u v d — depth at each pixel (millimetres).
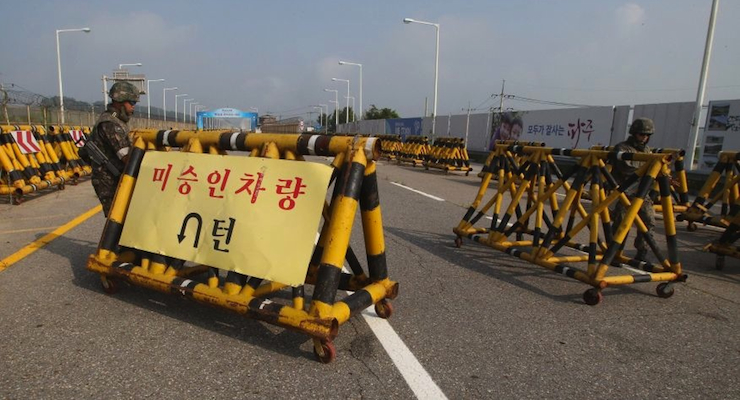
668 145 16547
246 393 2650
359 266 3859
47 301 3867
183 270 4281
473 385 2812
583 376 2967
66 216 7434
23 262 4902
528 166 6094
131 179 4168
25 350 3055
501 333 3557
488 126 27391
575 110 20797
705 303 4410
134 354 3041
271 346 3209
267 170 3453
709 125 14562
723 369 3115
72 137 11953
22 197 8781
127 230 3938
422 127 35438
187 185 3760
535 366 3070
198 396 2609
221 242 3443
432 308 4020
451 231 7297
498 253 5992
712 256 6379
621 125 18516
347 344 3291
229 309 3270
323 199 3199
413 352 3197
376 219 3574
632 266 5133
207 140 3910
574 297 4441
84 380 2727
